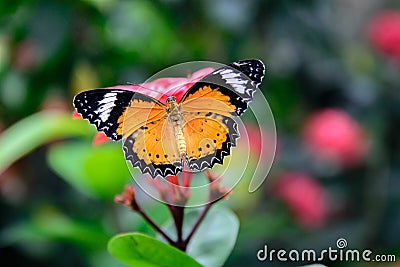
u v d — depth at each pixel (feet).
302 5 4.43
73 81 3.80
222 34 4.37
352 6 6.05
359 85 4.79
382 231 4.44
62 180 4.04
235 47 4.31
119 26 3.84
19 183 4.02
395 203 4.51
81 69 3.78
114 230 3.29
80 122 3.22
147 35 4.03
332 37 4.69
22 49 3.76
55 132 3.22
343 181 4.74
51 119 3.21
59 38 3.59
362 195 4.67
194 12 4.24
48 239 3.83
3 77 3.83
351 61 4.93
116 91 2.36
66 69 3.75
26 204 3.95
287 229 4.41
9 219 3.88
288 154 4.71
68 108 3.84
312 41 4.50
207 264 2.61
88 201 3.87
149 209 3.04
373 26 5.00
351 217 4.69
